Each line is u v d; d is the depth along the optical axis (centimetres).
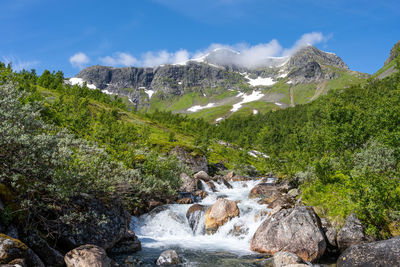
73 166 1358
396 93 5097
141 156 3981
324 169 2555
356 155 2762
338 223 1808
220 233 2233
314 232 1631
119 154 3397
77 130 4534
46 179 1258
